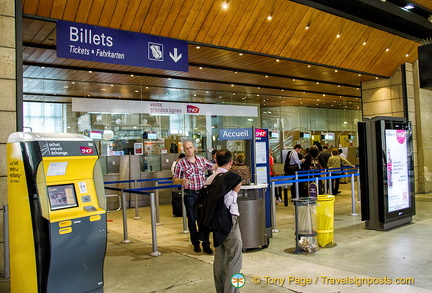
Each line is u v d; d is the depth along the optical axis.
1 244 5.20
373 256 5.29
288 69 11.60
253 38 9.10
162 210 11.07
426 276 4.39
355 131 22.19
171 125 14.95
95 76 11.29
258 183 6.48
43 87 11.90
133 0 7.05
